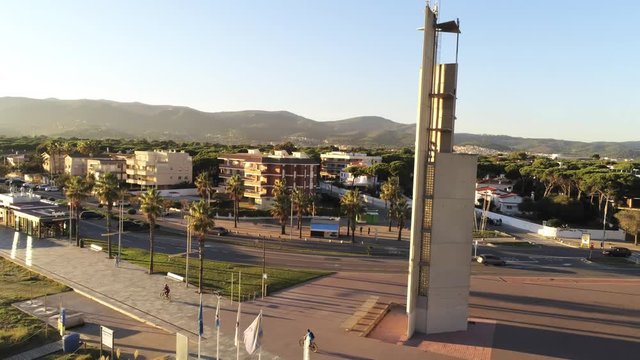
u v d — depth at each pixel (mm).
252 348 33188
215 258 72062
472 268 72688
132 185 162375
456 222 44844
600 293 60688
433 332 45062
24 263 63969
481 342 43188
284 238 92188
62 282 55781
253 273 63125
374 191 158250
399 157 196750
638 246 95625
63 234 83750
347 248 84875
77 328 42875
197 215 52406
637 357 41000
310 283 59812
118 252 68250
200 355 37094
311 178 137500
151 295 51969
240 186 103250
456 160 44344
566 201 120125
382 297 55375
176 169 158250
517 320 49531
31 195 98312
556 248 91438
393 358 38250
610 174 115500
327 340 41531
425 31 42000
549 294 59531
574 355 41000
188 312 47250
